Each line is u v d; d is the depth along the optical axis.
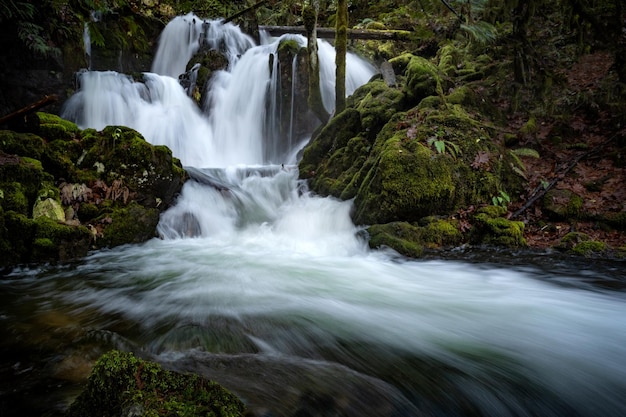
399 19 13.65
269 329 3.43
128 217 5.94
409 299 4.21
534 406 2.54
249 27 13.95
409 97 8.12
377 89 8.91
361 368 2.86
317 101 9.38
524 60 8.33
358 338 3.32
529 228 6.18
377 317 3.74
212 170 8.27
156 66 13.27
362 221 6.52
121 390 1.90
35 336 3.14
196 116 11.33
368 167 7.25
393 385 2.66
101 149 6.17
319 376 2.67
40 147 5.75
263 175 8.79
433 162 6.31
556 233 5.97
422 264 5.35
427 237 5.99
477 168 6.54
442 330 3.49
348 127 8.46
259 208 7.87
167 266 5.16
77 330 3.27
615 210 5.95
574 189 6.46
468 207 6.39
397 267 5.27
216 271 5.03
